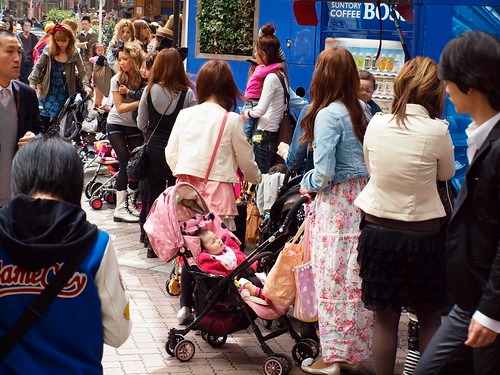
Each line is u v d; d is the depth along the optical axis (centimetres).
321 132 609
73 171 367
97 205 1269
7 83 693
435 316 572
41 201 353
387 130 554
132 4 3306
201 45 1320
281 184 805
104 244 362
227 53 1301
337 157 621
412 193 549
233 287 661
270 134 1005
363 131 621
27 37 2588
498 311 385
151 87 944
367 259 564
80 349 355
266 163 1010
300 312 652
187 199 720
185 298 750
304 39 1164
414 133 546
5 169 694
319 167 610
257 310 659
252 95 1017
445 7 857
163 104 939
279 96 999
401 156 545
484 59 398
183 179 766
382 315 581
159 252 686
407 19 956
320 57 624
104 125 1539
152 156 951
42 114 1450
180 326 759
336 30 1128
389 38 1091
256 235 899
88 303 355
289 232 760
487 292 388
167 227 677
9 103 696
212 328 688
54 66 1444
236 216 828
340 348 629
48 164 364
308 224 659
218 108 770
